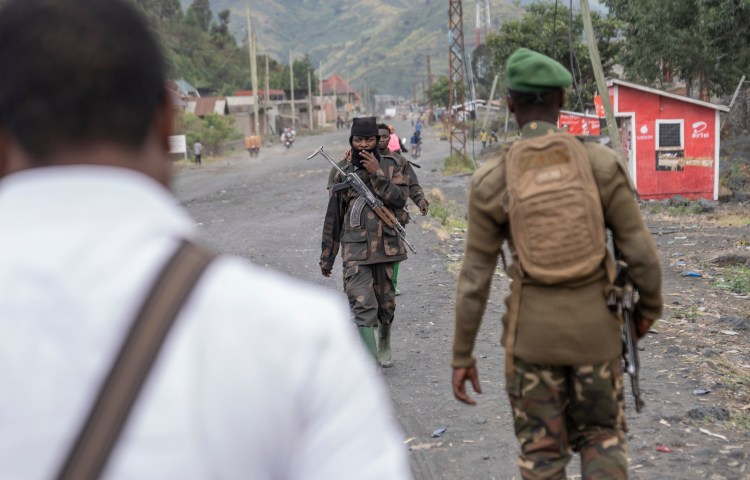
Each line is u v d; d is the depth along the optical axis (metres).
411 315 7.89
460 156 31.89
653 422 4.75
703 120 19.41
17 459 0.83
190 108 69.81
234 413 0.86
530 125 2.87
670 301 8.35
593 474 2.71
